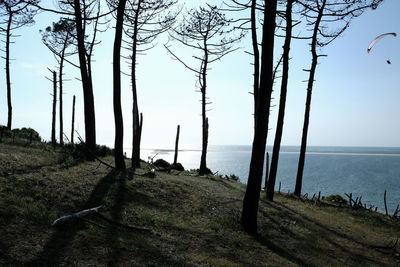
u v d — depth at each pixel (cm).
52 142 2492
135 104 1962
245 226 948
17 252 514
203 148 2417
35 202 773
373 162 14425
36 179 924
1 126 2214
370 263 805
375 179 6775
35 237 590
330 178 6900
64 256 539
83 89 1499
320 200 1836
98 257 560
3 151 1245
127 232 726
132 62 1980
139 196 1046
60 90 2797
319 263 746
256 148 955
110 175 1214
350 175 7725
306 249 851
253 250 775
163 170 1938
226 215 1070
